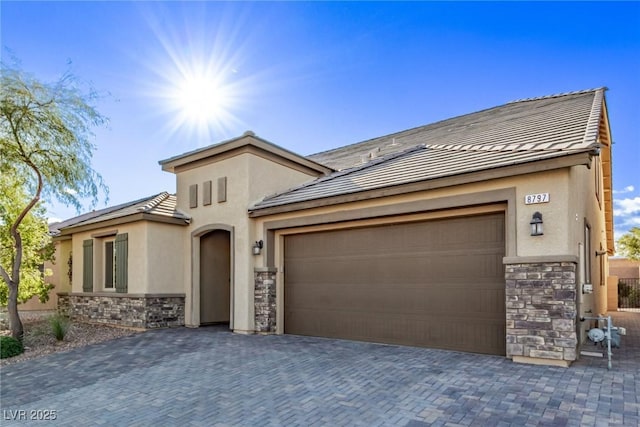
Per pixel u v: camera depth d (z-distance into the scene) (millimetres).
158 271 14086
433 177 9312
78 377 8297
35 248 15633
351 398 6461
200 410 6227
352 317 11188
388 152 16188
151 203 15172
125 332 13359
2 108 11109
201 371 8328
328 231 11898
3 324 15258
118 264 14844
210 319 14992
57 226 23188
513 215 8414
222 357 9453
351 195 10648
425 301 9906
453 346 9406
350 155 19078
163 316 14086
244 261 13055
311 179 15562
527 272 8133
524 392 6371
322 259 11984
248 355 9578
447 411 5770
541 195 8094
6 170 12312
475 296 9180
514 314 8227
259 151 13625
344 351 9711
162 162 15516
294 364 8625
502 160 8820
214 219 14070
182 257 14828
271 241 12883
